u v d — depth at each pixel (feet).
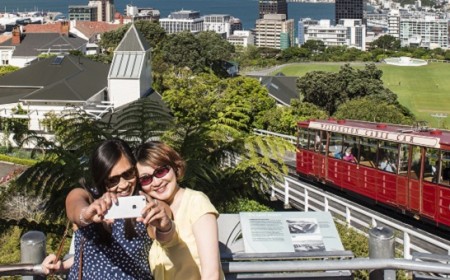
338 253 18.15
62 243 15.98
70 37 399.44
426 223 65.46
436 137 63.62
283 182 71.72
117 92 170.19
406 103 389.39
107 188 14.98
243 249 18.84
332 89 274.57
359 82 272.92
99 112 151.23
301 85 282.77
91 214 13.61
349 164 78.74
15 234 49.16
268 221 19.04
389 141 70.85
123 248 14.58
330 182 83.30
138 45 175.11
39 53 362.94
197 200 15.03
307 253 18.11
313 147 87.51
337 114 178.91
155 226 14.07
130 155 15.05
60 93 163.84
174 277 14.94
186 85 171.12
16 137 41.78
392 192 70.08
